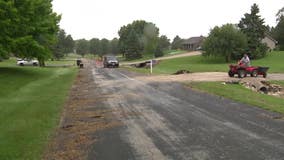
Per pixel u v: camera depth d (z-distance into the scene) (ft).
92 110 44.91
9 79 85.81
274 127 33.42
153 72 129.59
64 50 533.14
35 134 31.83
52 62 320.50
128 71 137.69
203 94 59.16
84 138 30.60
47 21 111.65
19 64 229.45
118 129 33.83
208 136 30.40
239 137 29.91
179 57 319.27
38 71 127.03
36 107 47.09
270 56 270.46
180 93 61.05
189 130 32.78
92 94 61.67
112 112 43.16
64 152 26.53
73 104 50.31
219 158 24.29
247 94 57.98
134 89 68.44
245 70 97.14
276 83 85.87
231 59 266.57
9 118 39.37
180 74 113.09
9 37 97.50
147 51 387.14
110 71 138.62
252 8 265.54
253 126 34.01
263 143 27.91
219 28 264.72
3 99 55.67
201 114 40.78
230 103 48.83
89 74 119.55
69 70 150.71
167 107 46.29
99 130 33.55
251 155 24.85
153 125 35.32
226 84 76.18
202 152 25.75
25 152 26.32
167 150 26.45
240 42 257.14
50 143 29.04
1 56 99.45
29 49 108.88
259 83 76.95
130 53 385.70
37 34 110.93
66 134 32.22
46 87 74.64
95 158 24.95
